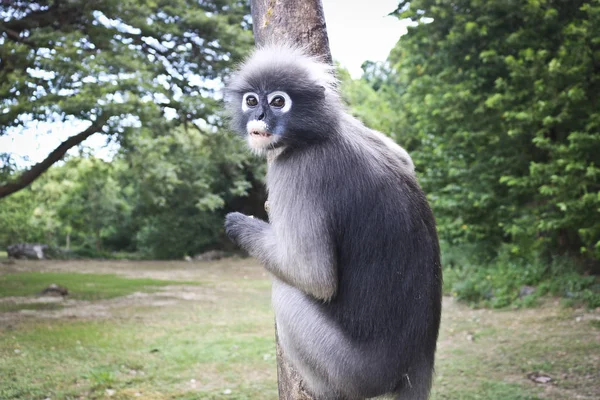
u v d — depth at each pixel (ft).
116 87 40.01
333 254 9.21
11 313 39.68
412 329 9.62
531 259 44.62
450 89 45.14
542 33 41.37
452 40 43.45
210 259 96.17
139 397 22.76
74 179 86.02
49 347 30.01
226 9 61.36
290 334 10.14
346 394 9.96
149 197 61.16
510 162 43.62
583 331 31.48
